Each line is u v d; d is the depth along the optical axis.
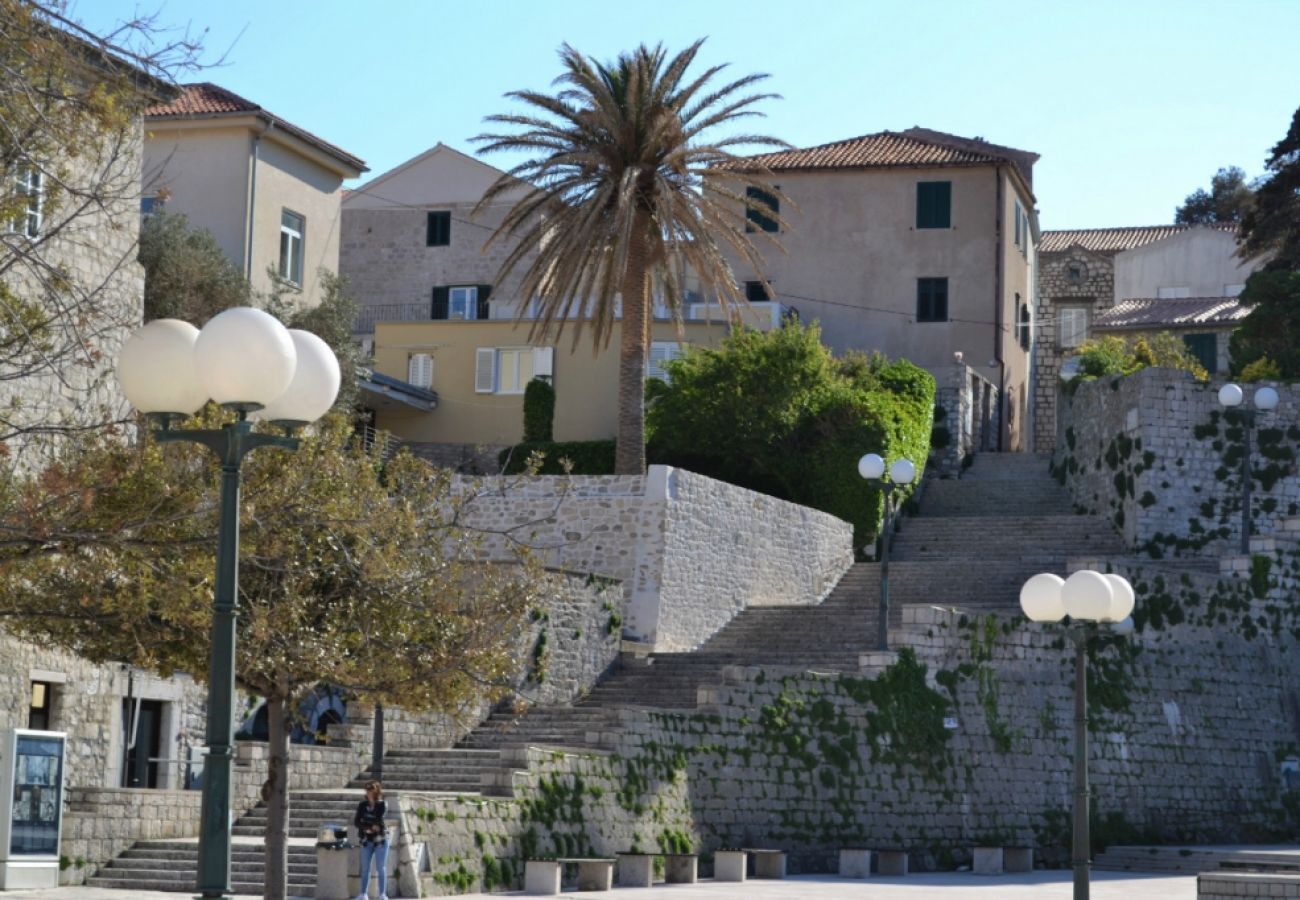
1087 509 51.84
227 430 13.32
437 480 23.58
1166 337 61.84
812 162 63.00
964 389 58.19
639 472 43.94
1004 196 62.16
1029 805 38.78
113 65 17.77
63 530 17.84
